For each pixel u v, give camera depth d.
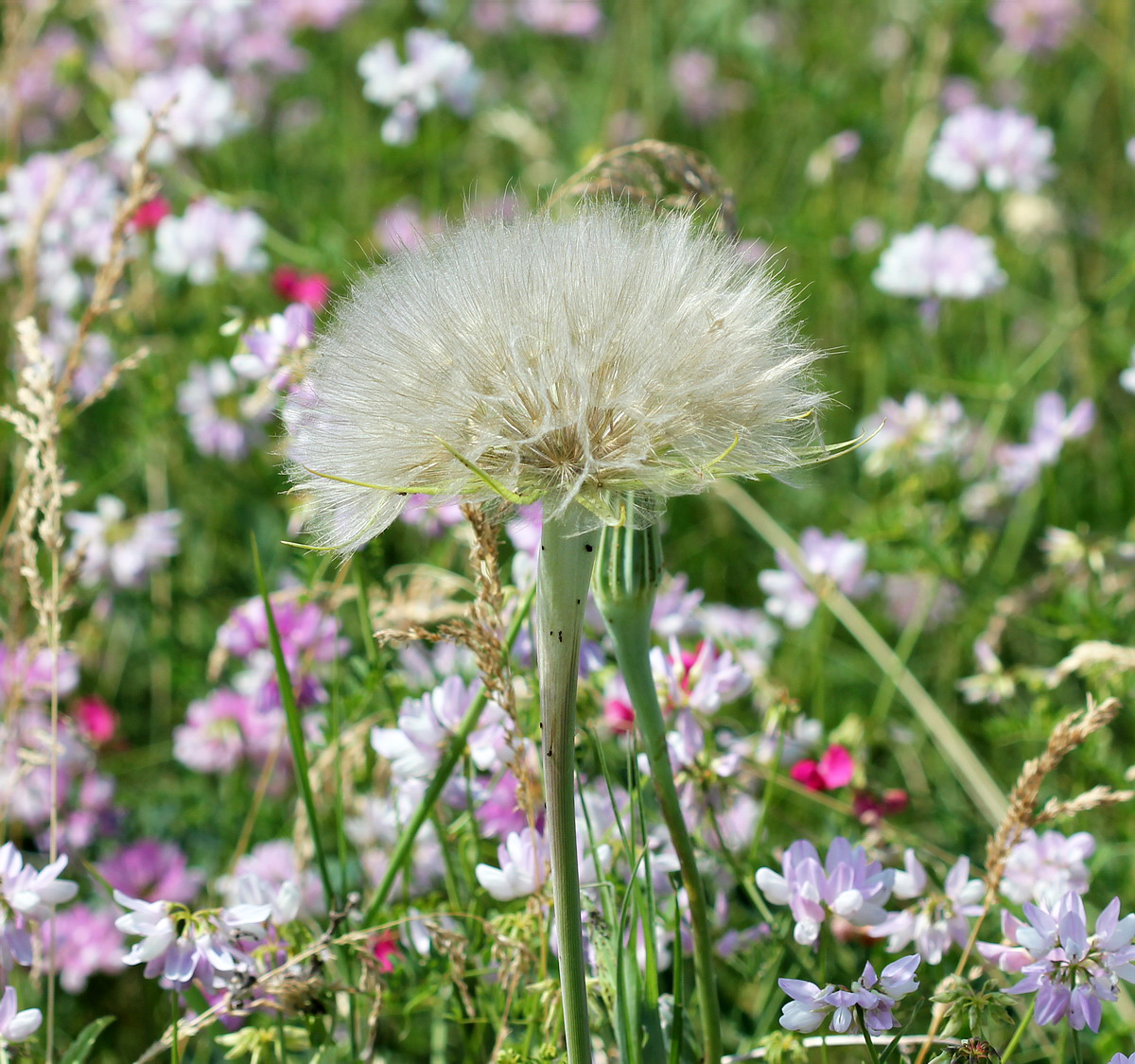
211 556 1.12
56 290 1.05
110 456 1.06
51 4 1.28
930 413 1.02
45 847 0.94
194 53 1.37
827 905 0.78
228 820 0.97
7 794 0.88
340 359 0.74
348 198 1.41
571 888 0.73
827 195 1.35
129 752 1.03
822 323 1.27
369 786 0.92
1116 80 1.59
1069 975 0.77
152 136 0.90
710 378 0.72
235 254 1.04
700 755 0.83
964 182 1.20
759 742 0.89
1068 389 1.29
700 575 1.16
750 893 0.83
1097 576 0.97
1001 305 1.35
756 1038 0.83
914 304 1.27
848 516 1.16
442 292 0.73
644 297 0.73
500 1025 0.80
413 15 1.69
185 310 1.15
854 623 0.98
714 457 0.72
